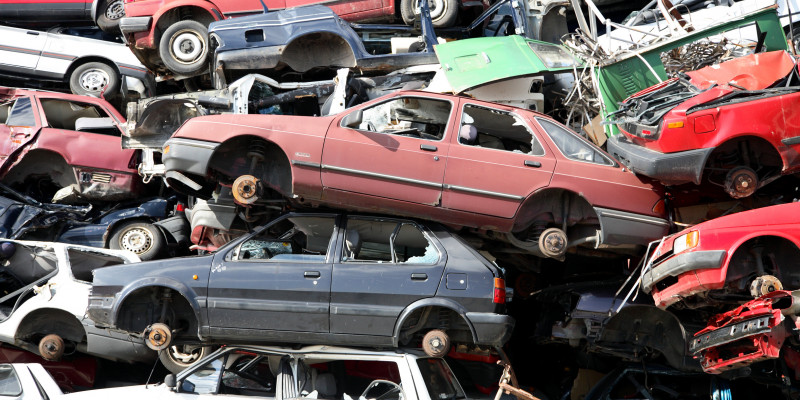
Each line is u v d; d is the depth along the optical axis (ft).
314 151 28.45
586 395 30.99
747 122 27.89
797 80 29.89
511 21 43.16
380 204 28.58
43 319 30.83
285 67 39.45
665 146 28.63
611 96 35.09
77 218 37.29
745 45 37.91
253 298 26.71
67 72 44.88
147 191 39.83
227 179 30.01
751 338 25.07
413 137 29.04
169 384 23.85
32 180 39.88
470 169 28.89
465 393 26.30
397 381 24.39
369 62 37.73
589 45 36.55
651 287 28.19
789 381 29.17
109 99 45.09
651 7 49.67
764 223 25.67
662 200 30.01
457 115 29.58
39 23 51.75
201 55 41.83
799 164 27.96
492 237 30.76
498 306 27.14
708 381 30.12
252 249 27.43
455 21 44.65
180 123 33.91
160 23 43.42
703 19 44.04
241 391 24.54
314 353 25.08
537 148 29.73
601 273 34.78
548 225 30.83
